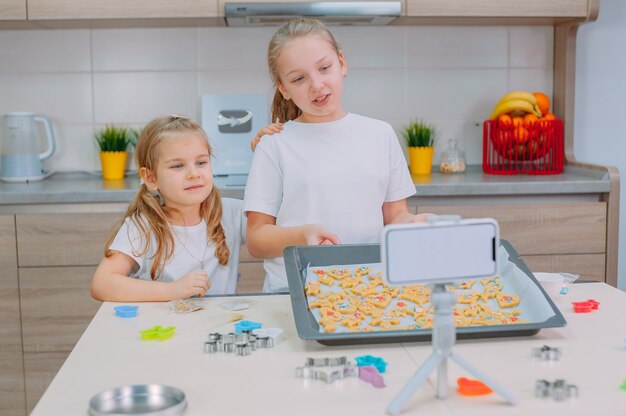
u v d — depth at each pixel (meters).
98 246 2.49
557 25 3.00
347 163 1.71
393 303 1.29
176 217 1.68
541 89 3.06
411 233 0.93
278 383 1.01
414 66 3.03
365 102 3.04
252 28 2.96
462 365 0.95
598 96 3.07
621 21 3.03
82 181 2.84
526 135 2.85
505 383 1.00
